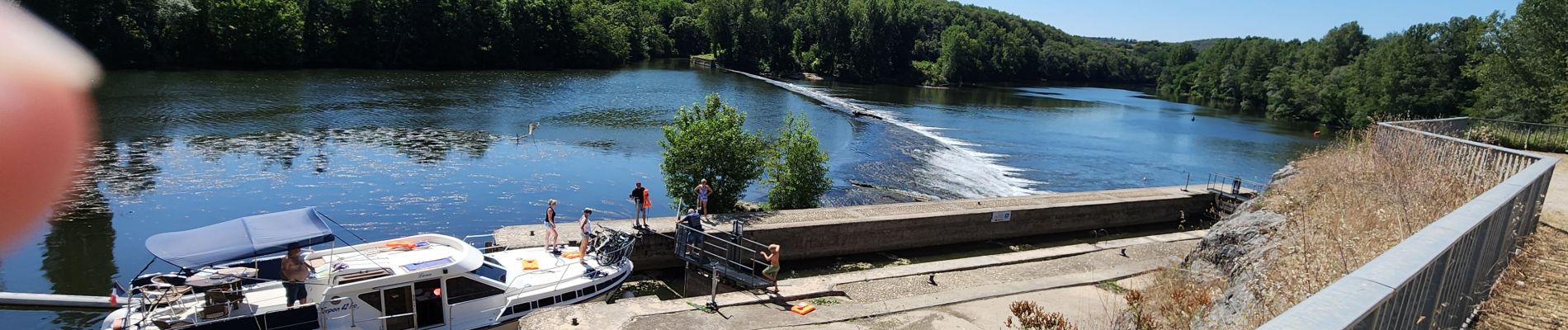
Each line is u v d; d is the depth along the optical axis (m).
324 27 81.06
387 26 86.12
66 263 19.50
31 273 18.72
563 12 102.06
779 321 11.73
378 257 14.01
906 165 37.22
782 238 19.59
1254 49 106.88
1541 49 39.97
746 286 16.66
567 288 14.96
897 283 16.16
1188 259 14.35
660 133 43.44
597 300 15.42
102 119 36.94
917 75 118.19
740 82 86.75
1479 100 48.50
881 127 51.38
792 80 105.25
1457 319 5.32
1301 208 12.82
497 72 84.88
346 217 24.67
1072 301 13.07
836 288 15.29
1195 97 123.88
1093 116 70.19
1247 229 13.26
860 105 68.94
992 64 137.88
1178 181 37.69
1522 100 40.56
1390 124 17.22
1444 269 4.15
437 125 41.66
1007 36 143.75
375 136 37.50
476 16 92.25
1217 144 53.25
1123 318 10.14
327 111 44.50
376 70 78.56
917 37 144.12
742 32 118.75
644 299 12.31
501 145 37.16
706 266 16.70
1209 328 8.16
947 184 33.31
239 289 12.73
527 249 16.53
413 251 14.45
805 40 121.50
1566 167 17.38
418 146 35.72
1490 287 6.24
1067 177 36.78
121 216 23.17
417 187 28.62
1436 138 13.85
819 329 11.36
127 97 45.19
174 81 55.31
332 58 82.06
